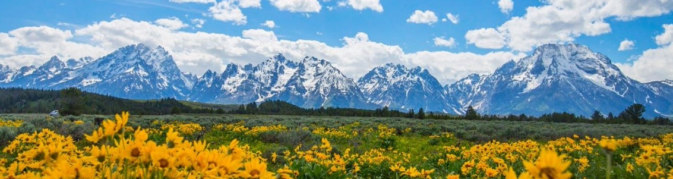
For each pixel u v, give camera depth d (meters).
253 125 32.22
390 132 24.38
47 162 2.39
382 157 9.05
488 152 8.83
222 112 104.31
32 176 2.35
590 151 10.21
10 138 12.64
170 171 2.04
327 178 6.77
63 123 19.48
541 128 34.88
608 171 2.07
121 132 2.03
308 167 6.97
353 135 23.89
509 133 25.75
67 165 2.04
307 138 19.66
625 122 76.44
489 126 35.75
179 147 2.20
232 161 2.14
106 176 2.04
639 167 7.28
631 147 13.57
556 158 1.29
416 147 18.27
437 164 10.16
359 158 9.36
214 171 1.98
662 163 7.53
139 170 2.04
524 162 1.34
